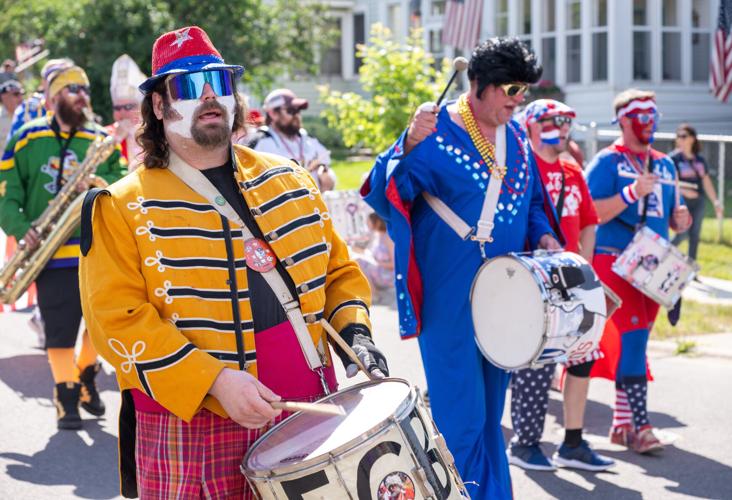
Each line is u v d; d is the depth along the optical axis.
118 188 3.00
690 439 6.20
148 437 3.03
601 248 6.06
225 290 2.97
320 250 3.15
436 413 4.63
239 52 24.77
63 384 6.50
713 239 13.29
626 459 5.88
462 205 4.57
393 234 4.60
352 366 3.07
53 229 6.34
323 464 2.67
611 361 5.82
